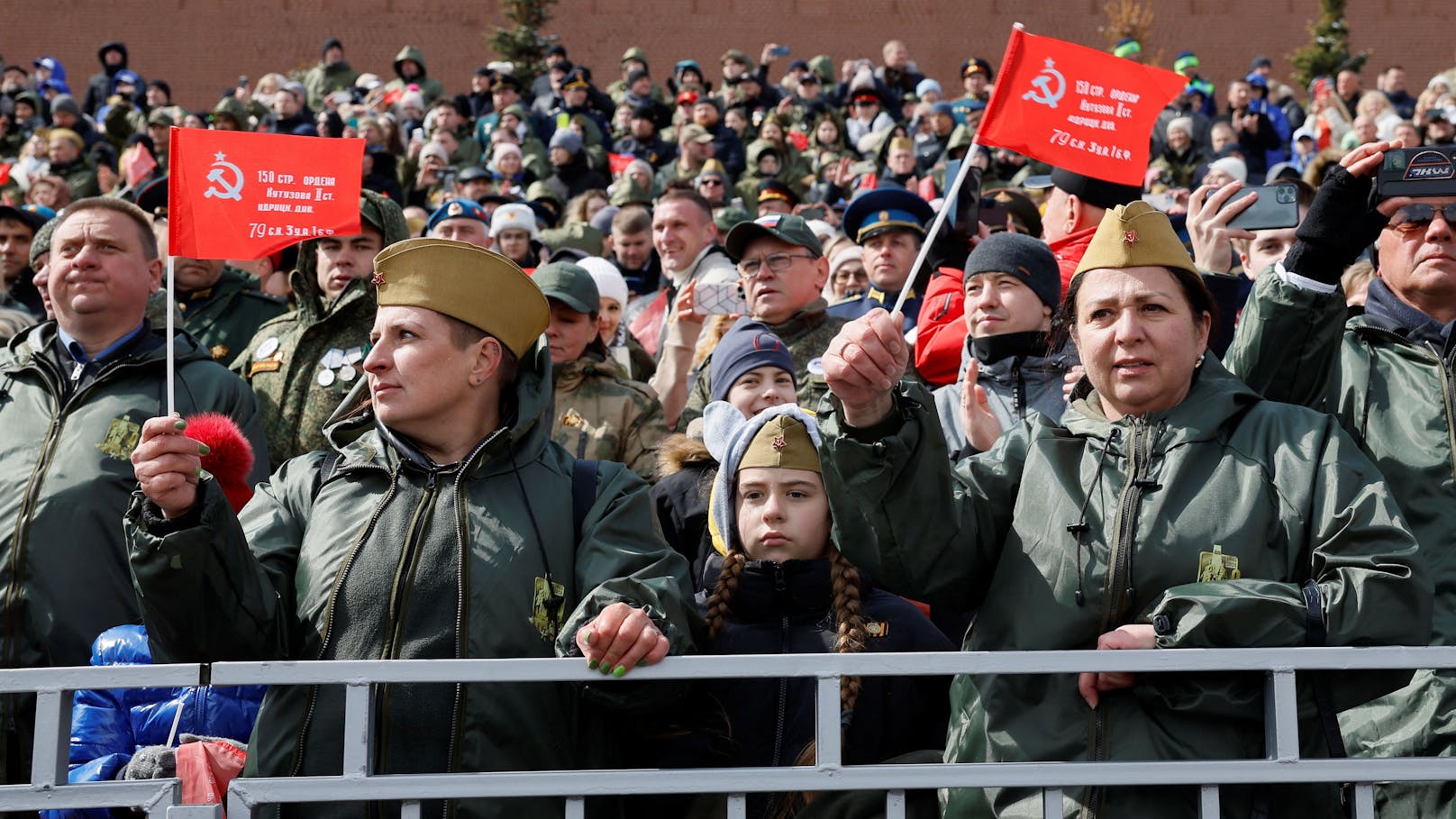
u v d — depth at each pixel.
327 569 3.30
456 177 13.43
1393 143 3.53
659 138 16.34
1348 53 23.58
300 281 5.73
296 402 5.57
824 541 3.69
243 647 3.16
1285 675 2.89
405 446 3.40
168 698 3.72
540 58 22.72
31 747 3.99
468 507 3.34
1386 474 3.81
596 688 3.25
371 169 11.81
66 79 26.64
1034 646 3.13
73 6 26.97
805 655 2.88
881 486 3.06
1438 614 3.67
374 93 19.59
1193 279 3.30
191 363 4.57
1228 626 2.95
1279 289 3.62
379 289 3.47
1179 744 3.02
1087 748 3.06
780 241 5.88
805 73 18.59
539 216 10.61
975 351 4.80
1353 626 2.96
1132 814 3.02
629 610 2.94
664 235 7.53
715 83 27.38
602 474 3.52
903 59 20.20
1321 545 3.08
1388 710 3.74
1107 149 3.66
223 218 3.72
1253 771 2.88
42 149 15.70
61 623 4.06
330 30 27.33
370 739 2.89
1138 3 27.30
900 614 3.68
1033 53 3.68
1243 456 3.19
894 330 2.94
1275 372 3.64
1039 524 3.22
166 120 15.79
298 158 3.80
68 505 4.15
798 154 14.69
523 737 3.20
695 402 5.65
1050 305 4.75
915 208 6.58
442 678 2.87
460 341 3.42
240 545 3.14
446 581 3.25
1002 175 12.57
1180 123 14.09
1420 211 3.95
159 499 3.03
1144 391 3.24
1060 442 3.32
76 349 4.57
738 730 3.53
